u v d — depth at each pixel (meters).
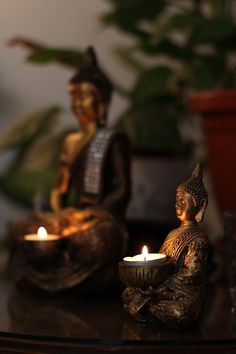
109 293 0.92
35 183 1.31
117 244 0.91
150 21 1.31
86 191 0.96
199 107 1.12
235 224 0.89
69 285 0.91
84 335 0.77
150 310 0.80
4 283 1.03
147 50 1.28
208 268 0.98
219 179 1.13
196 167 0.82
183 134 1.46
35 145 1.31
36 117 1.28
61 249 0.91
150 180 1.16
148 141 1.21
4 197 1.40
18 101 1.43
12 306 0.89
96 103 0.97
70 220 0.93
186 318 0.78
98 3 1.44
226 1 1.33
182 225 0.82
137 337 0.76
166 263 0.78
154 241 0.97
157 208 1.16
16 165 1.35
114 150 0.96
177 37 1.46
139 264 0.77
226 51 1.27
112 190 0.96
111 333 0.77
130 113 1.24
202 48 1.45
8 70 1.42
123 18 1.25
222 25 1.15
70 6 1.44
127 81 1.47
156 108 1.24
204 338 0.76
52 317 0.84
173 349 0.75
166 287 0.79
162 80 1.23
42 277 0.92
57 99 1.44
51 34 1.43
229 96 1.08
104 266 0.90
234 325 0.81
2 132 1.42
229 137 1.10
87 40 1.45
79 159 0.97
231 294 0.90
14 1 1.42
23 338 0.77
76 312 0.86
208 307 0.90
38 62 1.24
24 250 0.91
